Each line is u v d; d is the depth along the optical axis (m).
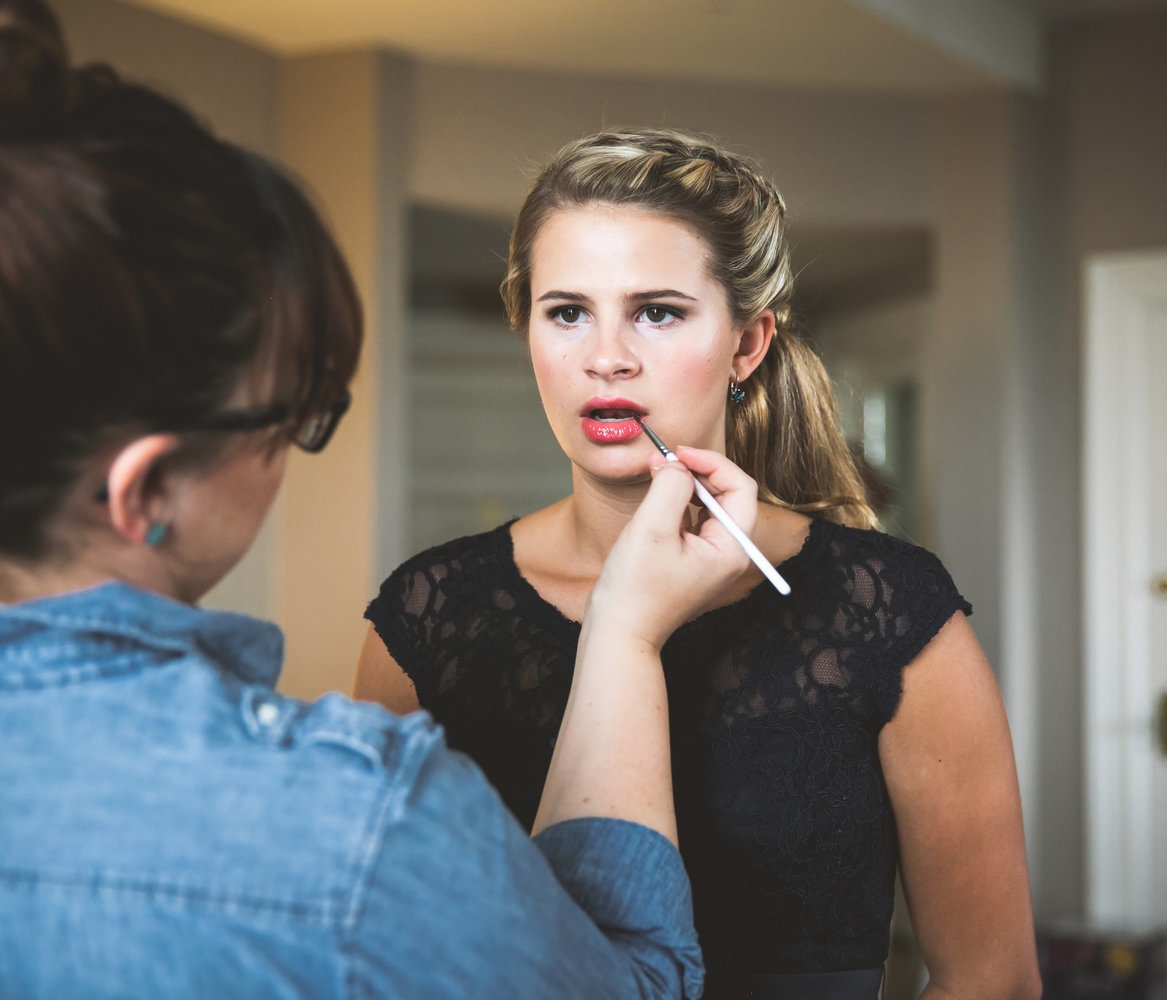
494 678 1.10
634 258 0.99
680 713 1.03
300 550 3.38
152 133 0.56
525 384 5.30
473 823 0.56
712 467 0.85
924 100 3.72
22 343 0.51
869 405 4.91
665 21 3.18
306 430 0.66
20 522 0.55
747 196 1.03
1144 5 3.52
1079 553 3.63
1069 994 3.28
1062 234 3.66
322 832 0.52
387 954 0.51
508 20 3.20
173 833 0.52
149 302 0.53
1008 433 3.62
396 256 3.42
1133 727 3.55
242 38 3.34
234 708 0.56
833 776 1.00
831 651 1.03
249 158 0.60
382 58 3.36
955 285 3.70
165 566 0.60
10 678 0.55
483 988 0.53
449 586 1.15
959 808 1.01
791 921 1.01
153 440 0.55
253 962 0.51
